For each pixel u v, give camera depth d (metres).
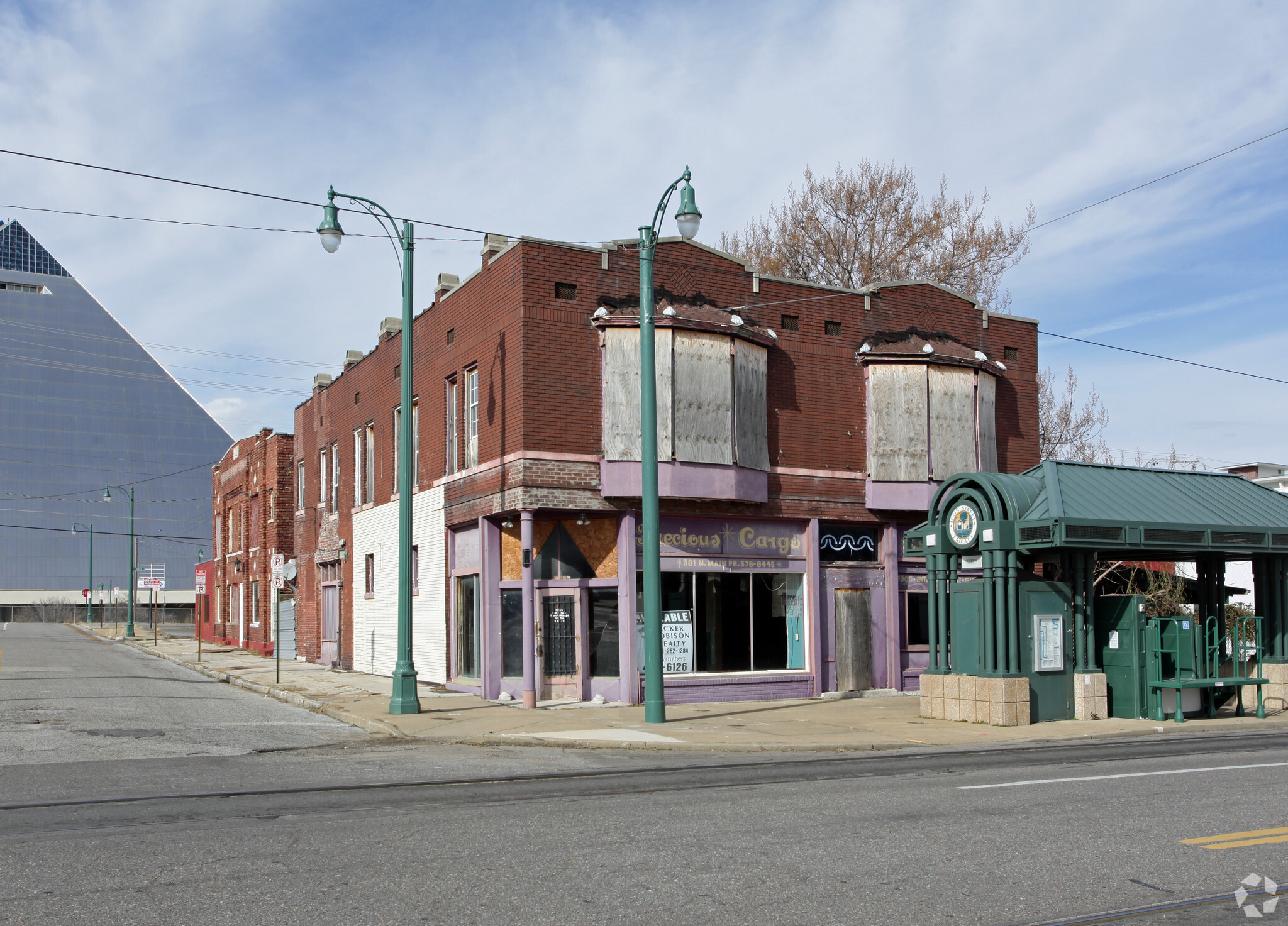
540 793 10.16
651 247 17.22
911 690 22.70
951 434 22.91
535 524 20.33
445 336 23.33
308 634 34.12
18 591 130.75
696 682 20.25
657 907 6.17
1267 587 20.00
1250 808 9.25
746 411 20.73
